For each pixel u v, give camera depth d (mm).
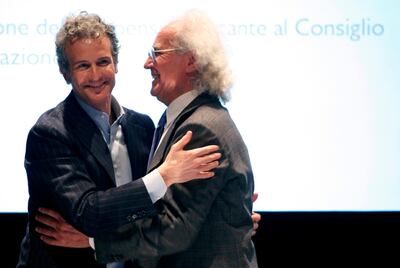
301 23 10016
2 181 9797
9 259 11109
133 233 6262
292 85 10008
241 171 6383
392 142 10039
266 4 10000
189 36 6441
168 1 9914
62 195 6395
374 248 10977
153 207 6184
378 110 10039
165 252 6262
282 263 11148
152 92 6699
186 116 6414
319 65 10023
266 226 11070
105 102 6785
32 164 6605
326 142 10023
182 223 6203
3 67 9812
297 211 10031
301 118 10008
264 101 10000
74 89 6703
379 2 10047
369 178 10031
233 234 6402
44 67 9852
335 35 10031
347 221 10977
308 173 10016
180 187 6258
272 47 10008
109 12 9883
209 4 9953
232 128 6438
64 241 6672
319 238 11062
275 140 10000
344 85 10023
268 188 10016
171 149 6156
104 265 6855
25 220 11078
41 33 9844
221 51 6527
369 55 10039
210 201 6258
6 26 9828
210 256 6375
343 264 11070
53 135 6535
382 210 10047
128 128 6984
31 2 9836
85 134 6633
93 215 6195
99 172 6609
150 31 9906
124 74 9891
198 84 6473
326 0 10023
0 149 9789
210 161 6109
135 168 6906
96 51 6527
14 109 9820
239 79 9977
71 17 6633
